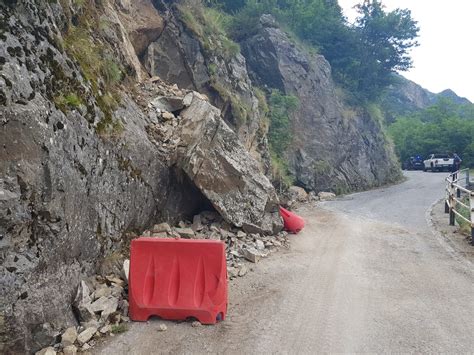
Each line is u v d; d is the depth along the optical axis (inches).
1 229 162.6
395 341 191.6
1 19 185.6
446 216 500.1
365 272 291.0
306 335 197.3
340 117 962.1
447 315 219.1
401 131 1934.1
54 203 187.8
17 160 171.3
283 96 823.7
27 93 183.2
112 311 202.7
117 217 254.4
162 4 519.8
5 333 159.6
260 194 358.3
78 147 213.6
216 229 337.1
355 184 911.0
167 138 340.2
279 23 973.2
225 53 621.9
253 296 244.2
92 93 246.1
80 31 292.0
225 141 345.7
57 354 173.5
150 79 422.9
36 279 175.2
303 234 404.8
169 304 205.8
